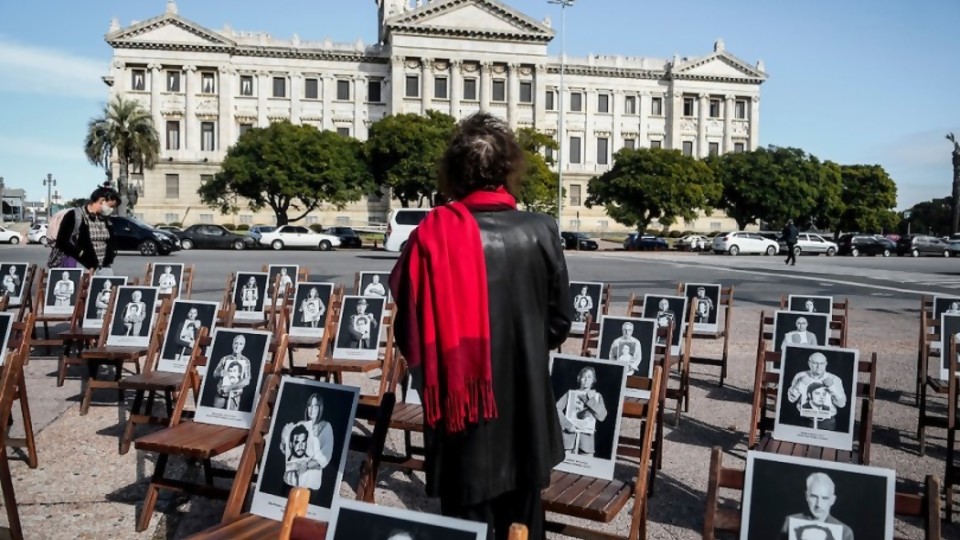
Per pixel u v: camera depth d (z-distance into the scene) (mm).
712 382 10328
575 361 5078
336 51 75812
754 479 3451
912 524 5504
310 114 76250
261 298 11195
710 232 83188
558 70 80875
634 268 32812
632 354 7730
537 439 3133
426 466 3166
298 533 2898
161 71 72375
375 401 6723
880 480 3285
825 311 10016
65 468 6387
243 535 3889
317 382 4469
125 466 6453
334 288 9953
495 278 3086
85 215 10945
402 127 60531
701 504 5898
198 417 5633
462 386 2957
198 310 7598
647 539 5227
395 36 74875
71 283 11297
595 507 4211
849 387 5891
